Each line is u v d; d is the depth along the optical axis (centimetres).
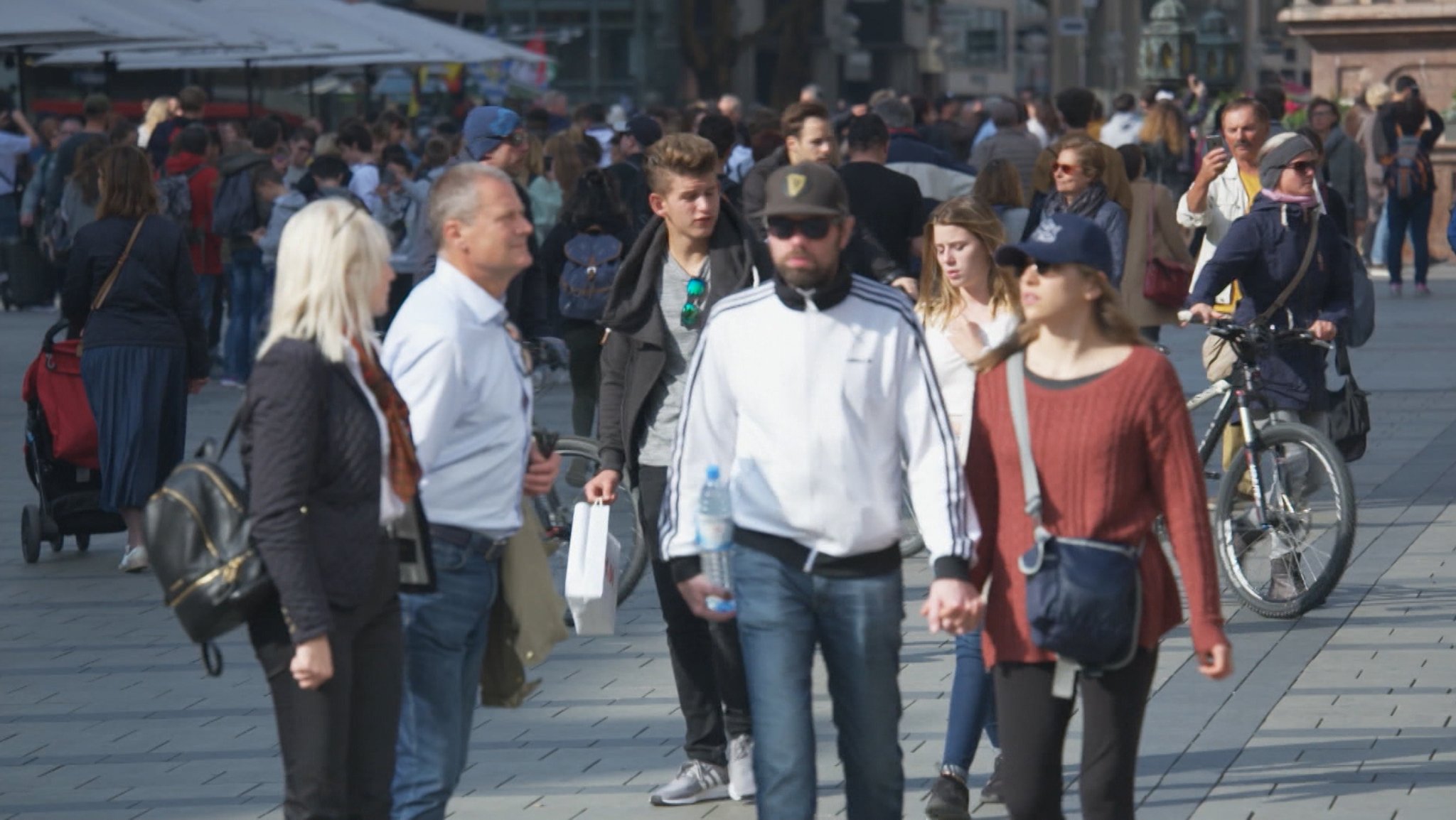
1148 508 1277
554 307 3088
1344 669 2062
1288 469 2320
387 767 1300
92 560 2845
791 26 13525
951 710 1608
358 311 1252
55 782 1783
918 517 1317
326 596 1229
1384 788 1670
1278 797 1655
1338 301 2398
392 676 1295
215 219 4531
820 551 1322
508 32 12812
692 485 1359
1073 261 1253
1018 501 1277
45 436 2794
